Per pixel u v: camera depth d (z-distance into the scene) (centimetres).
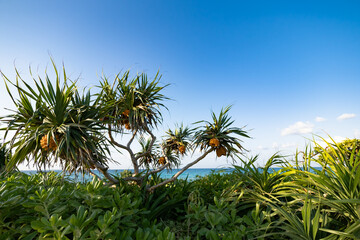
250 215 274
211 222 229
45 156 352
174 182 477
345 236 165
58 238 158
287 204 249
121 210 218
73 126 349
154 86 535
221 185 441
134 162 509
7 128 293
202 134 498
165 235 181
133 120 493
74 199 246
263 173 327
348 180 210
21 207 226
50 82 346
